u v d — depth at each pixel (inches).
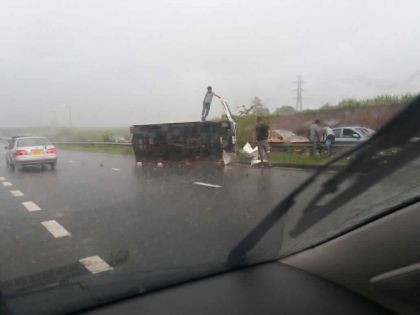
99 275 127.9
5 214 282.0
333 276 113.8
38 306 103.0
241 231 199.8
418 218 101.7
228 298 106.0
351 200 120.6
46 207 307.1
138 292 109.6
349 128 306.2
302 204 134.5
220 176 504.1
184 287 112.9
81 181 470.6
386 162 113.0
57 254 182.1
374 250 105.9
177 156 700.0
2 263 168.9
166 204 303.1
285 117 619.8
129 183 444.5
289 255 129.2
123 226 231.6
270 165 592.7
